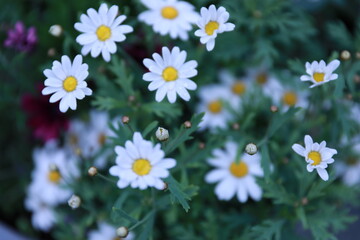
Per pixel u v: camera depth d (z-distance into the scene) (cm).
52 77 71
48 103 92
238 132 83
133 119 81
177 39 87
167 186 72
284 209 80
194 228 85
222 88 91
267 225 81
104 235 87
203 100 90
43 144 98
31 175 99
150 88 72
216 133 84
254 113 84
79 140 92
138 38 88
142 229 75
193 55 86
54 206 94
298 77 87
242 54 92
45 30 91
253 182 83
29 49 87
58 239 97
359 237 94
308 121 85
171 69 72
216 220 85
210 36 72
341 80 76
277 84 91
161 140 69
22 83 94
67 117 93
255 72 92
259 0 87
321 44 100
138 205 80
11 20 95
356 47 89
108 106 80
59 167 91
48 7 97
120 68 81
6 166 100
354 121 85
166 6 80
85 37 74
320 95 82
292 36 91
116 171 69
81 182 87
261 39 88
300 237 81
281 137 85
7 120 99
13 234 94
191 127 74
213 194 85
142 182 68
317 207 80
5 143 100
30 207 95
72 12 91
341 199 85
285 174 83
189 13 80
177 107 86
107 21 74
